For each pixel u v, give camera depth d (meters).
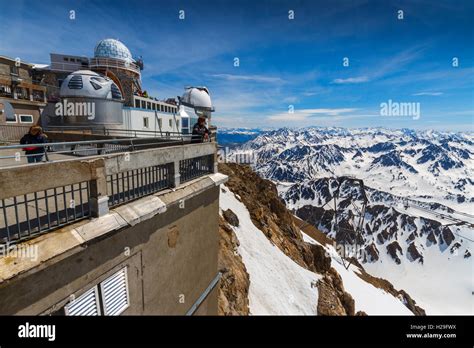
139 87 42.62
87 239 4.81
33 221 5.20
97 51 41.34
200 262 9.94
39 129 8.12
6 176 3.88
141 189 6.91
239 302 19.14
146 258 6.71
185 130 45.44
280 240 38.94
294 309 25.78
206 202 10.09
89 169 5.12
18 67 35.09
